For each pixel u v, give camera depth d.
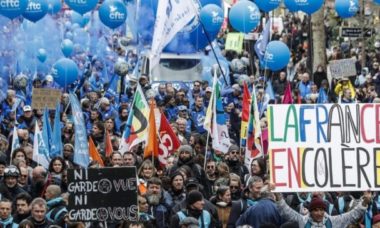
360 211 18.80
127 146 24.20
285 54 33.06
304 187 18.95
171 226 19.56
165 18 33.03
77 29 40.28
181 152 22.86
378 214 18.95
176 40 36.75
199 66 43.09
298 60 49.50
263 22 45.97
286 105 19.02
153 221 20.56
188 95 36.09
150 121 22.95
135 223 18.17
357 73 46.84
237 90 33.41
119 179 17.88
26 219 18.89
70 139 26.94
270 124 19.05
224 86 35.34
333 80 37.06
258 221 19.19
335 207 21.19
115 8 34.62
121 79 35.72
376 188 18.94
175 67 42.84
